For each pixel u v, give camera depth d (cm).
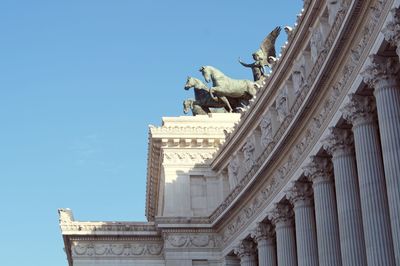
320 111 5584
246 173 7256
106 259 8306
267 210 6806
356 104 4888
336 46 4981
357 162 4884
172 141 8706
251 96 9450
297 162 6097
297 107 5847
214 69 9556
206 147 8744
